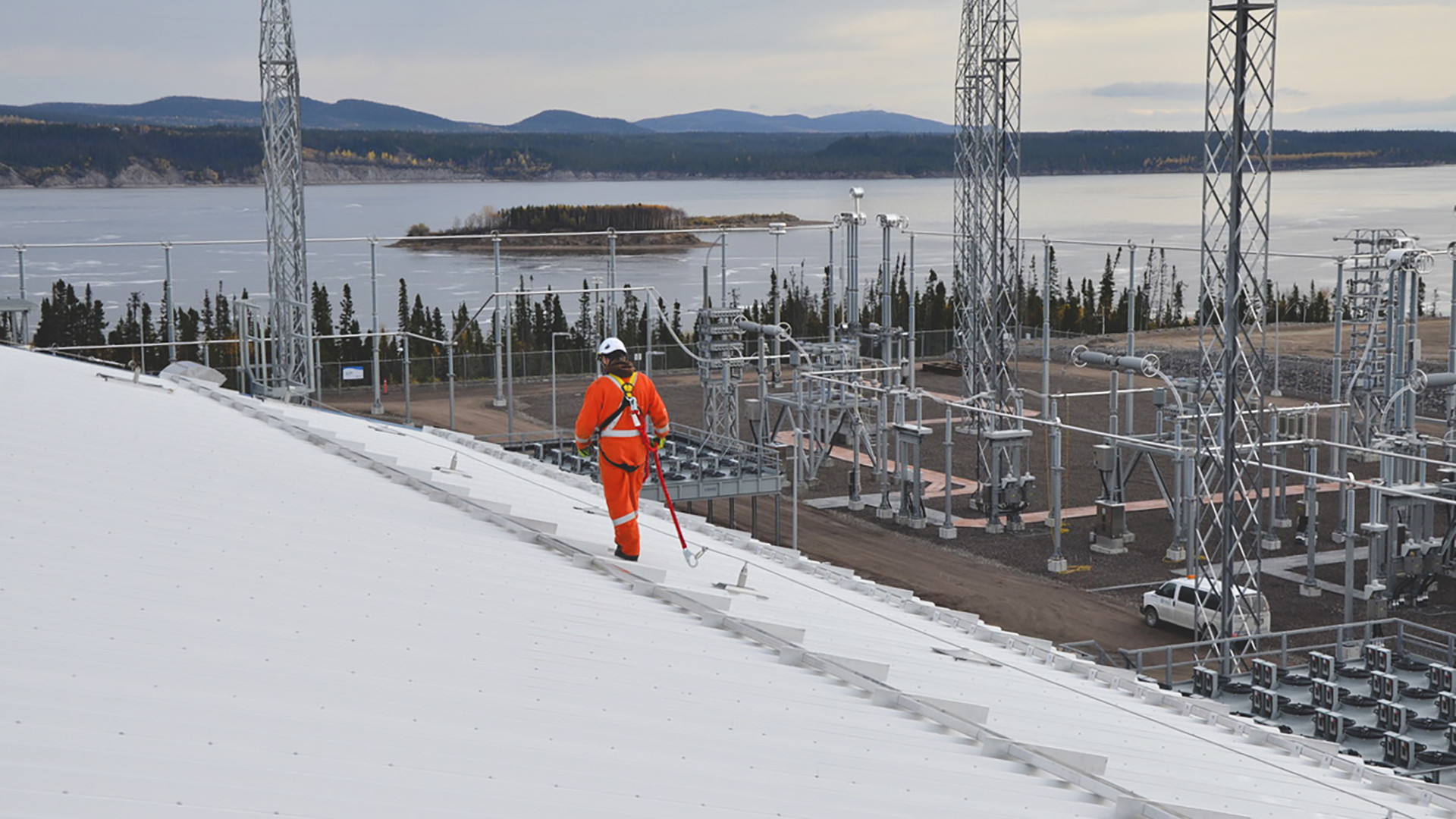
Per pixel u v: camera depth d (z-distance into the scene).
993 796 9.08
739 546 19.44
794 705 10.41
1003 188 56.34
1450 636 31.94
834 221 62.97
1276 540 46.25
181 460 15.30
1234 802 10.92
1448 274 177.25
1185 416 42.28
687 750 8.82
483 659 9.84
